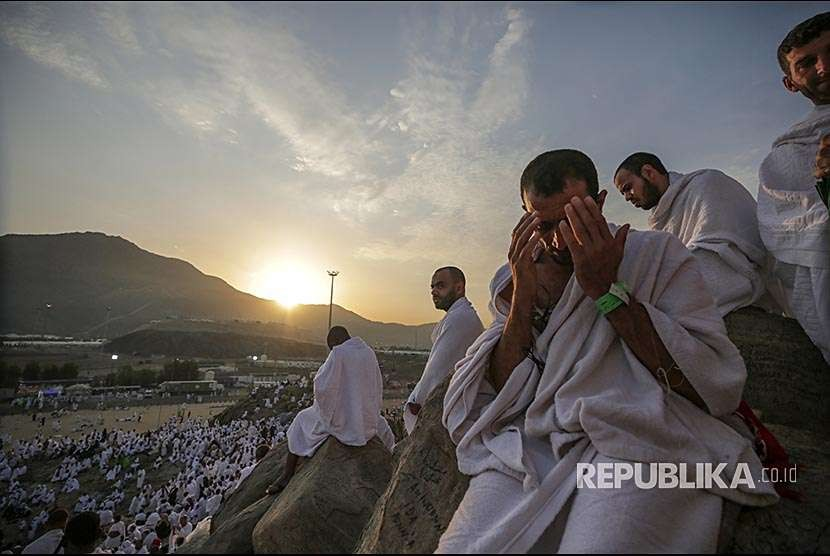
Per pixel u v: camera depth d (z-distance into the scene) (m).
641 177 3.87
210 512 16.88
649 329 1.75
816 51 3.02
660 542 1.43
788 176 3.19
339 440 4.46
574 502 1.59
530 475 1.69
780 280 3.33
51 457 36.81
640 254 1.96
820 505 1.87
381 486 3.89
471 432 2.02
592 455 1.68
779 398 2.95
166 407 67.25
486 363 2.19
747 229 3.44
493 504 1.68
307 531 3.04
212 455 36.25
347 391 4.70
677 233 3.73
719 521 1.59
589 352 1.85
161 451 38.97
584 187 1.98
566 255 2.08
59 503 24.97
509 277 2.35
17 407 58.78
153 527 15.21
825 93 3.12
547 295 2.18
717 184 3.55
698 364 1.70
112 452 37.50
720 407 1.76
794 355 3.06
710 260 3.37
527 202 2.08
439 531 1.98
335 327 5.17
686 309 1.85
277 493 4.41
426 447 2.43
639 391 1.78
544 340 2.02
